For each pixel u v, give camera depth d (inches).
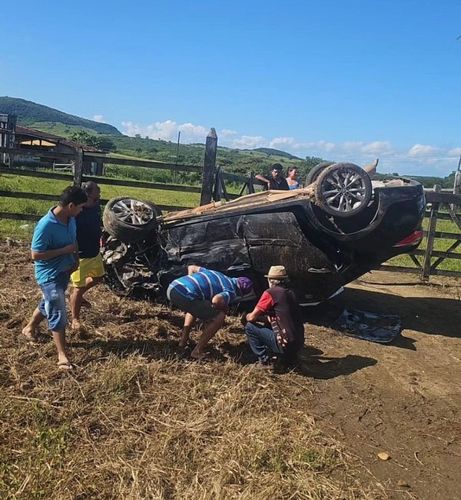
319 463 162.6
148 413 180.1
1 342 218.8
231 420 178.7
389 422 196.1
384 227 273.6
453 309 353.4
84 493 138.6
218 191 432.8
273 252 275.6
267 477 150.6
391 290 394.9
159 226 297.6
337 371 235.1
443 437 188.7
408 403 211.9
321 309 317.7
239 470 152.5
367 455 173.0
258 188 512.1
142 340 236.4
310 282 278.5
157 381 201.0
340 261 280.8
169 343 237.0
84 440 161.0
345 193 266.4
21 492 134.3
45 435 158.4
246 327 229.0
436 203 419.5
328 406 202.7
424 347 276.4
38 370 199.3
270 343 221.6
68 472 144.9
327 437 179.5
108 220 288.4
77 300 238.5
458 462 174.2
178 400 189.9
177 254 286.2
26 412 169.5
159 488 142.2
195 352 225.8
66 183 1177.4
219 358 230.4
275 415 186.9
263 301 222.5
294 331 219.8
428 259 427.2
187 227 289.6
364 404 207.3
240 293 231.1
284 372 226.1
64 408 175.2
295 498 145.6
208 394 196.4
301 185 439.5
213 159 421.4
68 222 201.6
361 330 288.2
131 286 288.7
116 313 268.7
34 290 289.4
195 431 170.4
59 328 200.5
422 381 233.5
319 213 274.7
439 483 162.1
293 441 172.2
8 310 255.0
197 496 140.6
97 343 227.6
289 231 274.5
